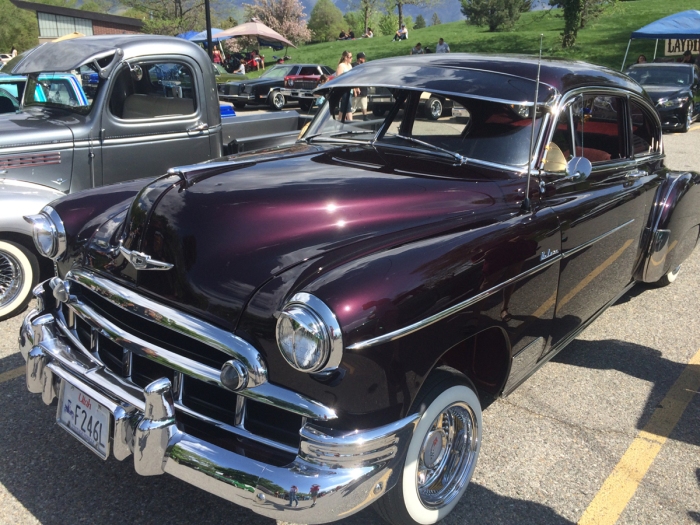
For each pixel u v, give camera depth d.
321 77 19.28
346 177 2.90
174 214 2.56
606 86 3.71
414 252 2.39
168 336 2.43
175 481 2.93
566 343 3.70
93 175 5.10
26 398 3.55
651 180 4.26
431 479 2.67
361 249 2.44
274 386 2.17
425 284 2.29
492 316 2.65
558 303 3.26
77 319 2.88
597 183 3.61
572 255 3.25
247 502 2.11
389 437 2.20
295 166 3.05
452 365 2.92
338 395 2.11
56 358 2.67
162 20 33.56
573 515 2.81
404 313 2.20
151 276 2.48
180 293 2.38
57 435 3.23
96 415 2.47
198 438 2.25
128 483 2.89
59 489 2.83
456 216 2.80
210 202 2.59
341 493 2.09
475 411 2.72
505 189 3.03
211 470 2.16
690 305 5.23
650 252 4.39
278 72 20.62
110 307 2.66
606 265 3.77
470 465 2.80
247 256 2.37
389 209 2.71
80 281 2.70
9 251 4.46
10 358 4.00
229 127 6.36
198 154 5.73
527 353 3.12
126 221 2.74
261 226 2.47
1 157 4.59
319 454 2.11
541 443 3.31
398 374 2.21
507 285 2.69
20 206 4.43
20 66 5.23
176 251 2.45
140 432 2.24
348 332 2.05
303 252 2.39
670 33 17.72
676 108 14.30
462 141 3.27
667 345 4.49
